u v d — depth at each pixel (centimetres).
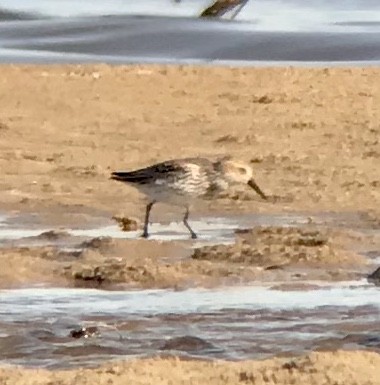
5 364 948
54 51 3059
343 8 3859
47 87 2588
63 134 2234
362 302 1171
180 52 3091
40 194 1767
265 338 1034
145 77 2686
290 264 1334
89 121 2347
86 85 2617
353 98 2531
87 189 1806
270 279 1277
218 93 2573
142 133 2255
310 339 1031
